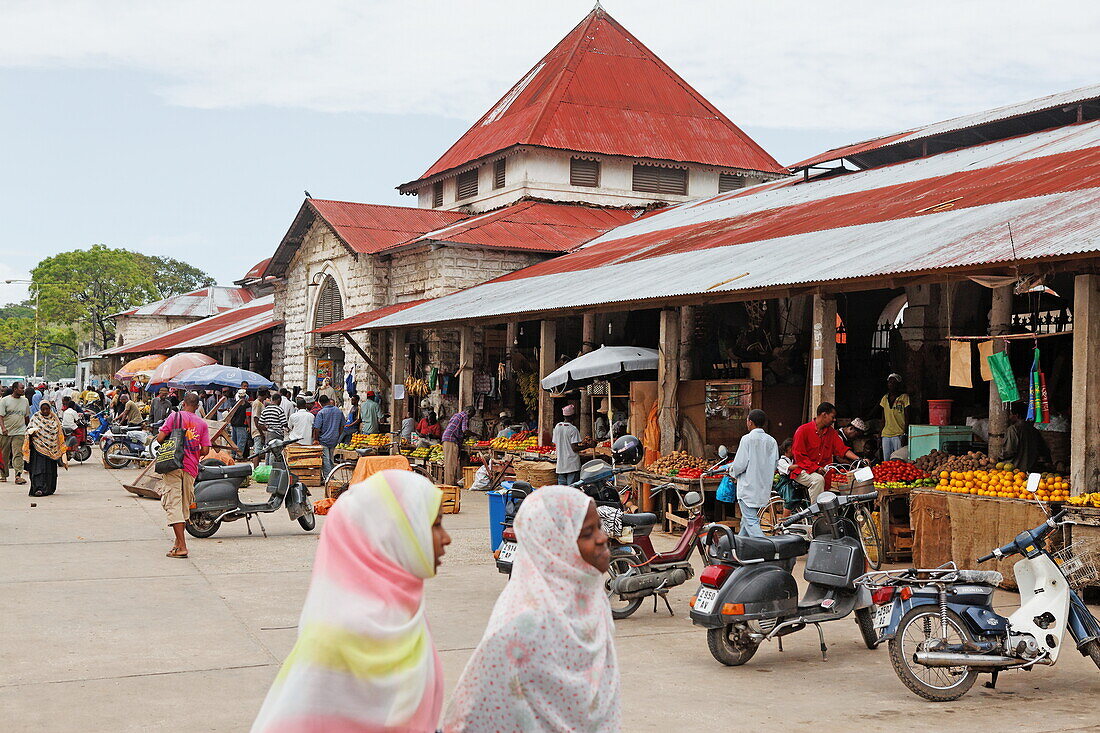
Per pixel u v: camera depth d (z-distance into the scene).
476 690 3.47
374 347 29.89
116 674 7.54
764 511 13.68
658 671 8.00
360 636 3.13
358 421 28.73
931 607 7.35
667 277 17.20
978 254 11.31
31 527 14.97
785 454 16.47
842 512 8.75
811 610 8.45
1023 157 19.19
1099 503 9.96
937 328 19.47
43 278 76.88
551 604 3.48
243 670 7.69
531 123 34.19
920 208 16.84
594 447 18.73
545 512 3.53
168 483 12.74
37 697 6.96
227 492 14.67
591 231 30.09
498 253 27.91
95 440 31.39
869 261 12.98
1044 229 11.64
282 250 36.22
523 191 33.16
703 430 16.94
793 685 7.60
